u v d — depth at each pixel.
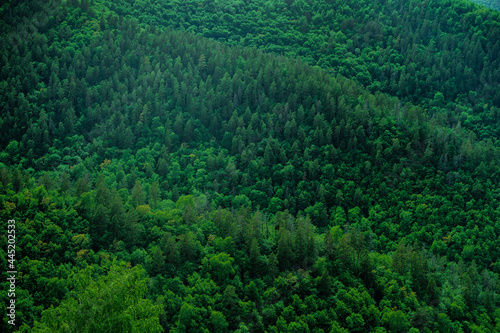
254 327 167.38
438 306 184.75
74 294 159.38
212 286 174.00
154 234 191.12
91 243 184.00
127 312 101.31
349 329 169.75
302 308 172.50
